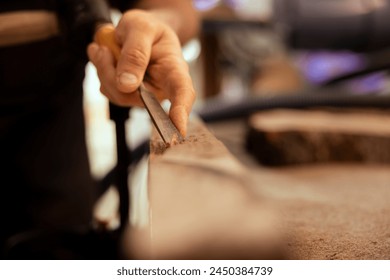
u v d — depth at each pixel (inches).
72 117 33.5
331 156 30.5
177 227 9.0
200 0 63.0
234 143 34.9
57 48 27.9
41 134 32.3
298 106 39.2
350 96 39.9
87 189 34.5
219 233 8.8
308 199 19.6
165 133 13.5
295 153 30.2
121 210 20.1
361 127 31.6
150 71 16.6
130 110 18.9
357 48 55.4
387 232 14.4
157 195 9.8
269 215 9.3
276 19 57.4
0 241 24.9
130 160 21.4
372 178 26.2
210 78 69.1
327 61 70.2
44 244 21.0
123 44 16.8
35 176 32.9
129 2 31.6
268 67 64.2
